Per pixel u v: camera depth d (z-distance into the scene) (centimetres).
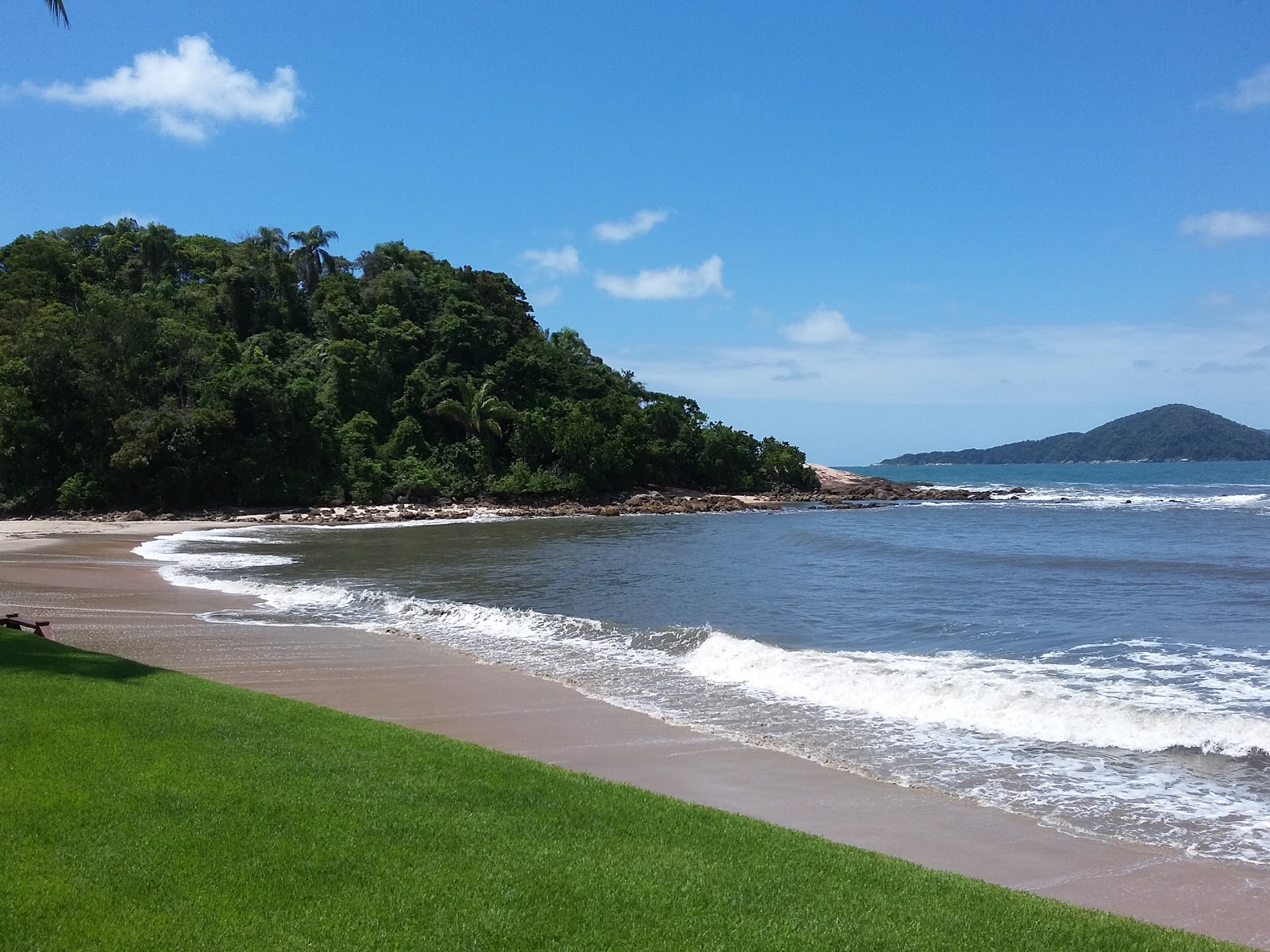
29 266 6881
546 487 6975
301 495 5891
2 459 5259
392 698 1300
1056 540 4203
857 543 4088
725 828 704
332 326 7400
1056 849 775
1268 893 692
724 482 8275
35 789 622
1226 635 1836
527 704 1274
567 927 499
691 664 1551
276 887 519
